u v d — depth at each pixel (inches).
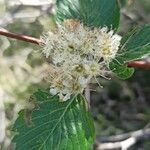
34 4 9.6
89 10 5.4
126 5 7.7
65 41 4.8
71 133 5.0
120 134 12.9
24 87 10.8
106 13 5.3
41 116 5.1
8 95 10.8
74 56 4.8
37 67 10.7
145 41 4.9
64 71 4.8
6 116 10.5
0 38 10.1
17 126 5.1
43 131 5.0
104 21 5.3
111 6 5.4
